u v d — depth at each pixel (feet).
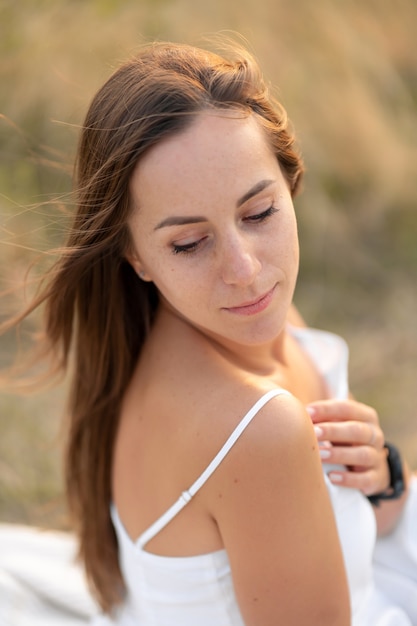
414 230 14.26
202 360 5.08
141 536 5.45
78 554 7.07
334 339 6.81
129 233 4.94
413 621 6.45
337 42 14.43
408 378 11.97
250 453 4.54
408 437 10.96
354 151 14.23
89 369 6.00
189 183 4.41
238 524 4.68
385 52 15.49
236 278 4.58
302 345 6.73
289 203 4.83
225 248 4.56
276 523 4.61
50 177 11.99
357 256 13.78
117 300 5.68
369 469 5.74
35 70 12.25
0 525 8.82
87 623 7.48
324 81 14.17
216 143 4.40
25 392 7.32
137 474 5.42
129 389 5.81
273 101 5.14
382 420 11.30
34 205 6.01
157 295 5.76
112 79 4.75
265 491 4.55
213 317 4.85
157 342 5.47
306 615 4.83
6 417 10.66
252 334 4.89
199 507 4.89
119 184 4.62
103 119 4.65
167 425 5.04
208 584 5.24
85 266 5.43
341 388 6.57
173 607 5.46
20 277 8.30
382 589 6.53
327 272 13.70
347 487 5.52
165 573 5.35
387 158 14.34
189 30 12.69
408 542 6.45
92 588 6.75
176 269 4.72
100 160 4.71
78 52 12.34
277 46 13.84
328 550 4.80
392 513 6.46
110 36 12.44
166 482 5.06
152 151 4.43
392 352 12.42
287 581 4.74
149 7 12.93
